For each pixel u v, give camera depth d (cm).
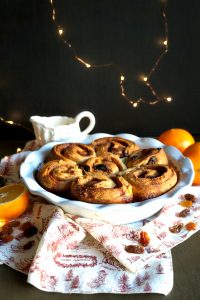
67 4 98
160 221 66
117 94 107
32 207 71
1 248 62
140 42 102
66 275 57
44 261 57
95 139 83
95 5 99
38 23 100
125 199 63
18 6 98
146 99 108
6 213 67
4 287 56
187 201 72
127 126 111
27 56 103
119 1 98
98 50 103
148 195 65
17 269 58
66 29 100
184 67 105
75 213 65
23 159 84
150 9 99
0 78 105
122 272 57
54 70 104
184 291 55
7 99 107
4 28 100
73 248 62
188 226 66
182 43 103
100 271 58
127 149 78
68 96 107
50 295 55
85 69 104
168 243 62
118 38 102
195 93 108
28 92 107
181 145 85
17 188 72
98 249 62
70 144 79
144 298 54
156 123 111
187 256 61
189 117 111
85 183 65
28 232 65
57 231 61
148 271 57
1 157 95
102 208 61
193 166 75
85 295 54
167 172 67
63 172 69
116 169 71
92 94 107
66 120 93
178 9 100
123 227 64
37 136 90
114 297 54
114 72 105
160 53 104
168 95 108
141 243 62
